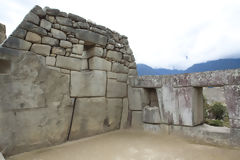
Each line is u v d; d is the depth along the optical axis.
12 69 2.09
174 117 2.94
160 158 2.00
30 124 2.22
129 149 2.33
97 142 2.65
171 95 2.98
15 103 2.09
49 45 2.48
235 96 2.26
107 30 3.42
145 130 3.35
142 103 3.50
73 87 2.78
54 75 2.52
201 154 2.09
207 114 7.04
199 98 2.95
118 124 3.53
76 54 2.83
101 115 3.17
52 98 2.48
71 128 2.74
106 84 3.31
